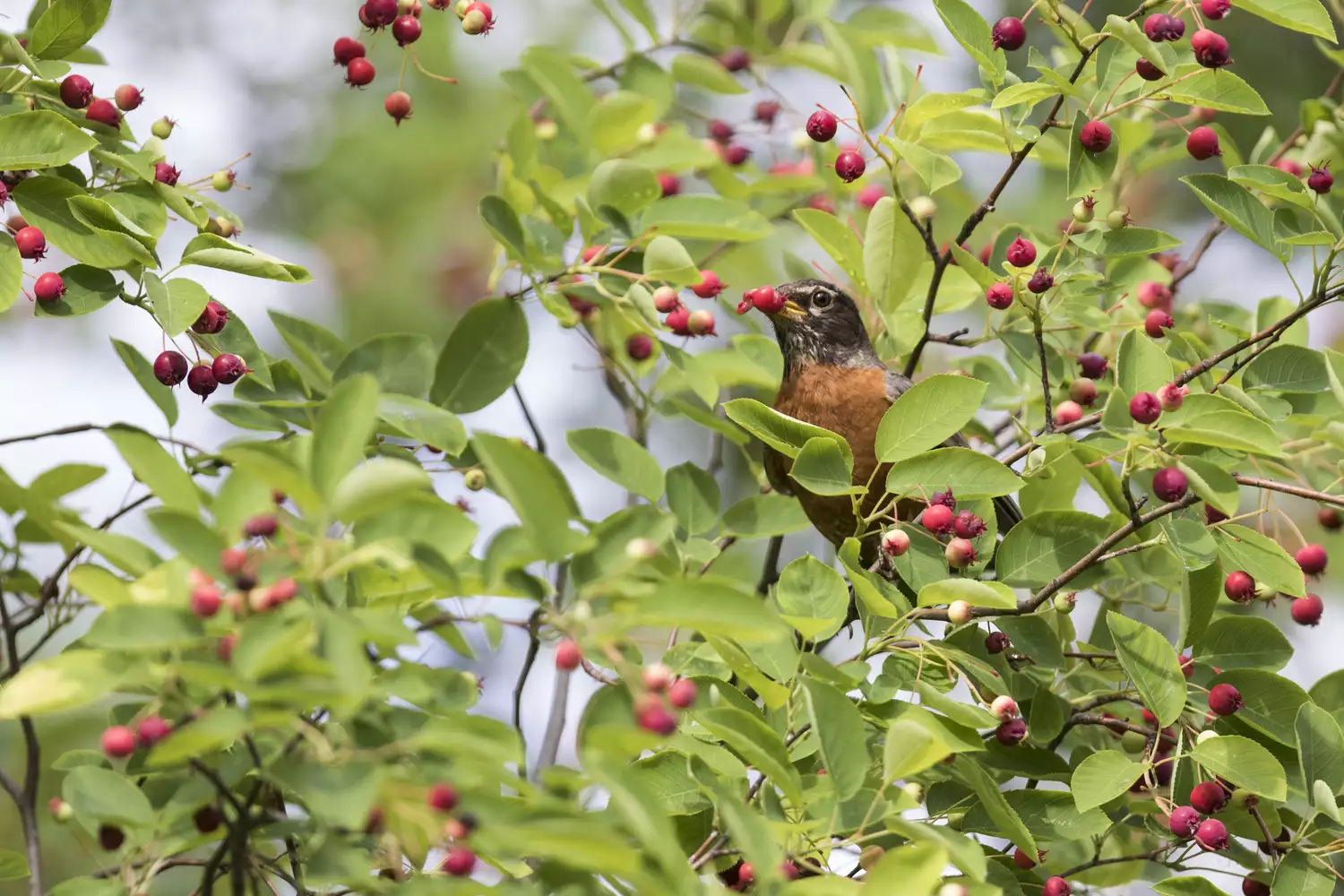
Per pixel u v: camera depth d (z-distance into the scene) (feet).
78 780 18.44
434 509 17.95
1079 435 29.50
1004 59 26.07
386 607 19.83
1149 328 28.37
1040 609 26.02
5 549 23.35
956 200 40.27
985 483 24.31
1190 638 25.39
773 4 40.78
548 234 31.68
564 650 17.21
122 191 23.88
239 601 15.93
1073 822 23.95
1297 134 34.40
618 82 38.40
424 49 50.70
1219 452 26.84
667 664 24.23
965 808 24.20
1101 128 25.82
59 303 22.41
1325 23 23.99
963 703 21.56
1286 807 25.32
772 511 28.32
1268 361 26.50
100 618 15.58
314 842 18.37
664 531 19.12
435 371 25.82
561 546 16.97
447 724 17.93
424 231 50.70
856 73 37.19
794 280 37.78
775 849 17.17
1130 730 25.76
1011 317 30.55
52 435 20.80
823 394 34.06
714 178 37.58
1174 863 25.12
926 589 23.07
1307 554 27.76
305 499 16.12
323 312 50.72
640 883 16.43
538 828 15.26
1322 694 24.61
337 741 17.53
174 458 17.89
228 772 19.08
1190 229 51.03
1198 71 24.79
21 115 21.56
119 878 19.04
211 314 23.24
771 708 22.09
